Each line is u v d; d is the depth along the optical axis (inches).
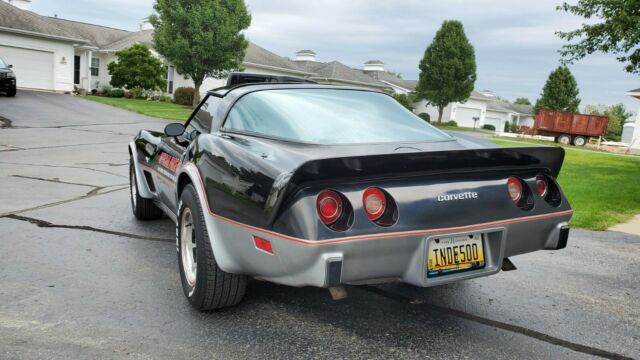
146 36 1251.2
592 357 95.9
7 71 813.9
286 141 100.9
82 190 245.8
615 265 158.6
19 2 1261.1
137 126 644.7
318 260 80.7
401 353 94.3
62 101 871.1
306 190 83.1
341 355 92.6
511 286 134.8
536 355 95.7
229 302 106.0
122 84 1120.2
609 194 316.5
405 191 88.7
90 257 143.9
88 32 1336.1
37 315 104.7
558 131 1272.1
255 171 89.0
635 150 1047.0
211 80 1256.8
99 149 422.3
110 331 98.7
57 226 175.6
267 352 92.7
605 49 406.6
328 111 113.8
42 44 1012.5
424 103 1924.2
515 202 100.6
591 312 118.6
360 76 1716.3
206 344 94.8
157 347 93.0
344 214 83.4
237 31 1017.5
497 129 2199.8
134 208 191.2
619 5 391.2
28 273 128.9
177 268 137.8
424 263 87.9
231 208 92.7
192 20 976.3
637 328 110.3
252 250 89.3
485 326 107.9
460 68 1622.8
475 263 95.7
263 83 127.4
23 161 336.2
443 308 116.9
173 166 137.8
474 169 96.0
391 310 114.2
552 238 106.3
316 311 111.8
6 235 161.6
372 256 84.2
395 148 101.8
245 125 111.0
